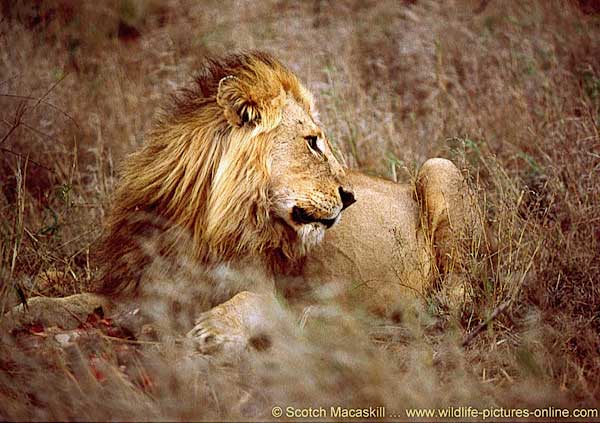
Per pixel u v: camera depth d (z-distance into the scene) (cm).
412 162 1400
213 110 981
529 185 1363
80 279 1127
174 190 977
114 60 1788
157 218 983
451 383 879
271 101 980
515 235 1147
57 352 873
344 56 1773
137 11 1950
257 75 995
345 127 1518
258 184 968
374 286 1100
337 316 1011
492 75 1669
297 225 988
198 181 966
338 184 1011
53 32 1861
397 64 1775
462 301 1080
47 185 1429
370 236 1108
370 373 859
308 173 991
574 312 1054
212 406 826
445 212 1153
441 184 1160
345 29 1875
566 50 1680
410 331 1007
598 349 961
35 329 937
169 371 838
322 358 887
